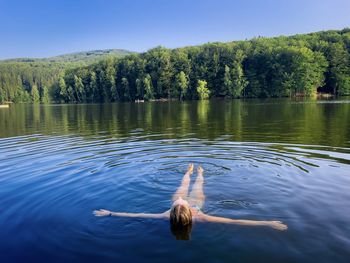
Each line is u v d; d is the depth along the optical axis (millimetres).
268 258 5195
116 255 5449
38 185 9297
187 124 24422
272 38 101625
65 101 106062
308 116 27547
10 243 5973
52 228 6508
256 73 83312
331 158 11648
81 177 9914
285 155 12289
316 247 5453
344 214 6723
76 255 5496
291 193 8039
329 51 80188
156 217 6836
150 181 9375
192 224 6434
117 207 7504
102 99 99438
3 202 8016
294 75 77562
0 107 78688
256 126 21688
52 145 16359
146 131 20734
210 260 5207
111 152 13758
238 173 9945
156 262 5203
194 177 9672
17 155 14008
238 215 6812
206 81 87438
